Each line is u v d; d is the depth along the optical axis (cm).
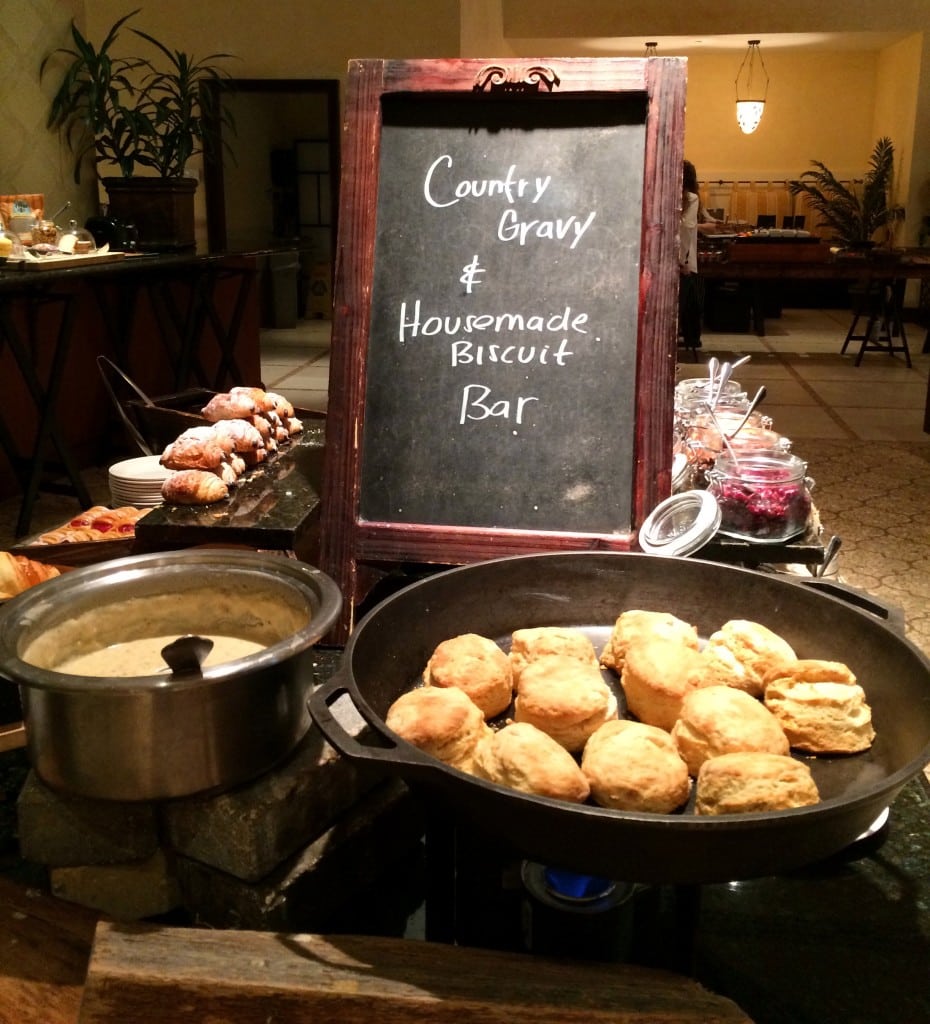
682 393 237
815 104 1223
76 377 503
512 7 1043
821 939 112
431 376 159
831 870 119
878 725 110
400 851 138
